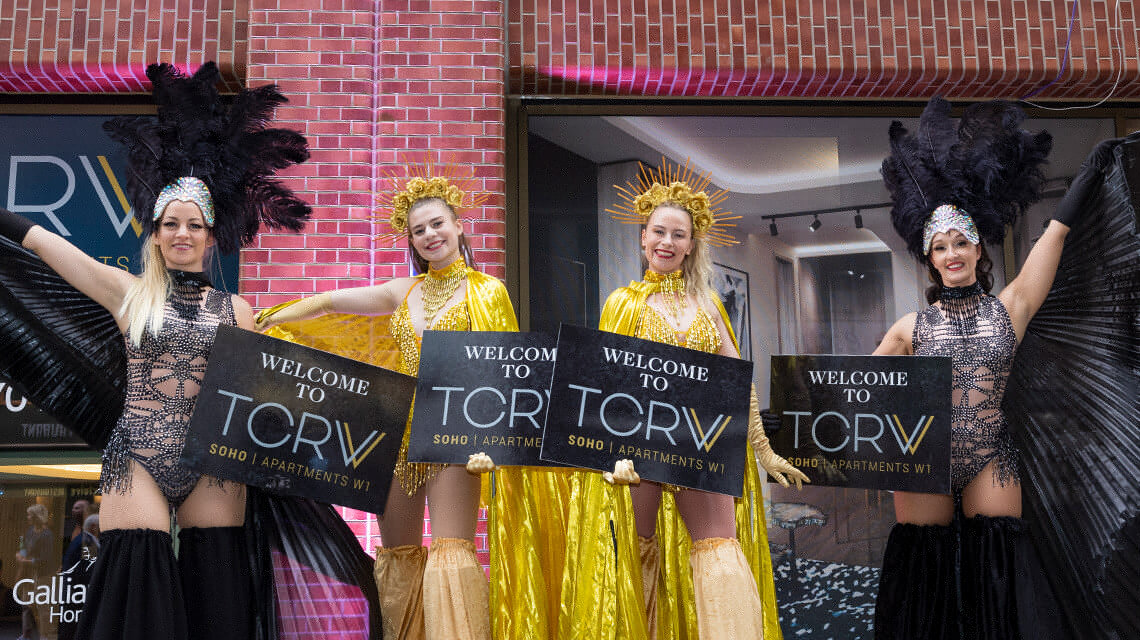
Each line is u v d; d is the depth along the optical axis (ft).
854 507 16.61
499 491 11.57
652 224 11.78
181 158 11.57
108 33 16.55
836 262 17.63
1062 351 12.71
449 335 11.23
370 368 11.12
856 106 18.25
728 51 17.17
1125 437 12.63
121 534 10.24
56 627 15.71
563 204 17.54
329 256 15.78
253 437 10.59
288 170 15.90
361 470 10.89
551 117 17.85
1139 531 12.41
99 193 16.99
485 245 15.93
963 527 12.11
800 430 12.31
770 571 11.82
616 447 10.64
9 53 16.31
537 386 11.09
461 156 16.15
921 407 11.91
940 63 17.35
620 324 11.68
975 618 11.84
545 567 11.67
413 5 16.49
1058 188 18.19
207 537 10.72
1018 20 17.60
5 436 16.03
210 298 11.34
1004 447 11.95
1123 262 12.55
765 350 17.35
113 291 11.05
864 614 16.31
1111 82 17.72
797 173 17.94
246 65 16.52
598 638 10.85
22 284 11.80
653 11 17.19
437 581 10.93
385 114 16.16
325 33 16.30
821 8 17.42
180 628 10.27
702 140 17.99
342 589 11.80
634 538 11.17
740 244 17.67
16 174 16.96
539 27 16.98
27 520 15.90
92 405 11.93
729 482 10.68
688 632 11.80
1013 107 12.93
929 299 13.01
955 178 12.59
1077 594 12.24
